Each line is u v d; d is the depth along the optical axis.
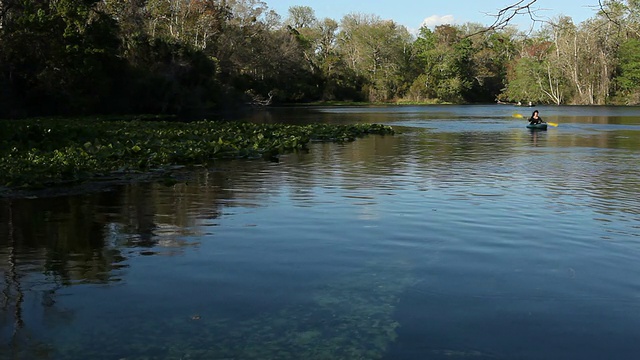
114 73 46.62
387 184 13.55
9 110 37.91
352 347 5.09
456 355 4.96
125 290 6.39
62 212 10.29
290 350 5.04
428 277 6.87
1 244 8.22
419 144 24.72
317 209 10.59
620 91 82.12
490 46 101.31
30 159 15.41
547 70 86.44
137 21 56.97
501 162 18.12
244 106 71.81
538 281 6.75
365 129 31.59
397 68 103.00
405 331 5.43
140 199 11.52
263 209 10.58
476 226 9.34
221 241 8.36
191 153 18.36
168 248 8.01
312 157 19.33
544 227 9.30
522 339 5.27
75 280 6.71
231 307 5.95
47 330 5.40
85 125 28.14
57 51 39.22
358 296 6.26
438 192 12.49
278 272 7.01
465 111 68.12
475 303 6.08
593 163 17.97
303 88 94.31
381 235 8.73
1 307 5.92
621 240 8.55
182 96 53.69
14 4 38.97
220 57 73.25
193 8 69.69
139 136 22.92
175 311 5.84
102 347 5.08
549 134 31.31
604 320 5.67
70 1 40.66
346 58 105.06
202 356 4.94
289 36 90.31
